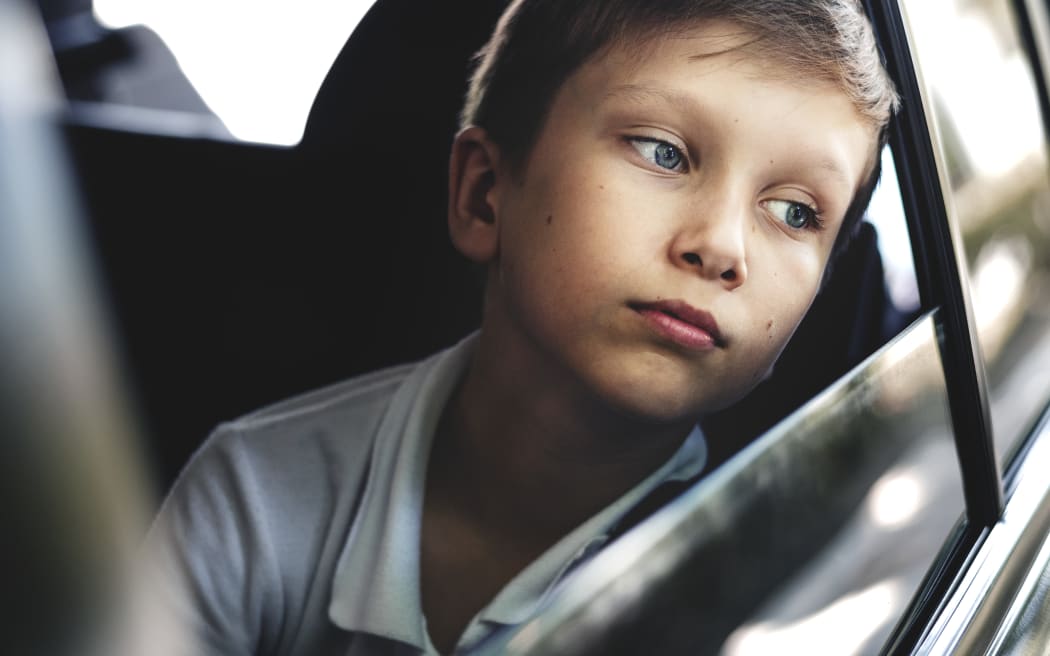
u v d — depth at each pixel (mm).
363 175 722
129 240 575
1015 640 1274
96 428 418
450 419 759
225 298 633
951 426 1302
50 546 380
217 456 621
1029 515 1466
